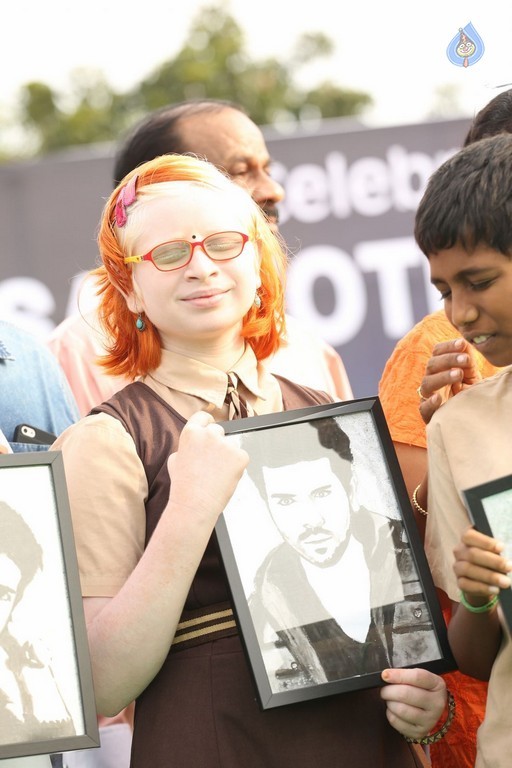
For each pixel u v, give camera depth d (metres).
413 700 5.16
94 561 5.33
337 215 13.14
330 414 5.50
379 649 5.23
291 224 13.07
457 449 5.19
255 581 5.21
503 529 4.77
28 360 7.43
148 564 5.11
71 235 13.12
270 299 6.04
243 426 5.41
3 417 7.14
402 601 5.30
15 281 13.00
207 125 8.83
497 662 5.07
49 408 7.40
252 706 5.34
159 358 5.84
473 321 5.02
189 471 5.17
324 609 5.23
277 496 5.35
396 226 13.20
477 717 6.08
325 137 13.16
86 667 4.85
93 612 5.27
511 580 4.76
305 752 5.33
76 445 5.50
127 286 5.84
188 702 5.35
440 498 5.27
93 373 8.88
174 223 5.59
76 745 4.74
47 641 4.85
